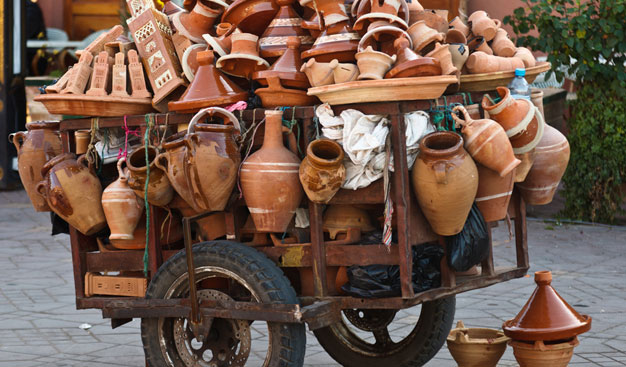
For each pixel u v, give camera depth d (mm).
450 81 3557
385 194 3590
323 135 3684
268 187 3693
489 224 4262
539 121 3922
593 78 9102
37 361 4953
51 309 6312
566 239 8734
